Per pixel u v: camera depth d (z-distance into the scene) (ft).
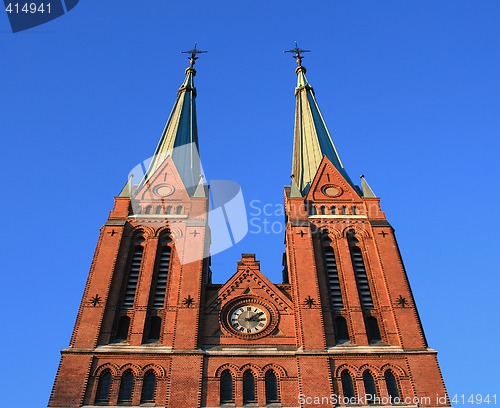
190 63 272.92
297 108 247.70
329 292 164.76
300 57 273.75
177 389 139.74
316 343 149.59
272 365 146.41
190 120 238.68
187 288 162.30
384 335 153.99
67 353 145.28
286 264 205.77
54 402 135.95
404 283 162.81
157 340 153.28
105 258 167.73
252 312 161.27
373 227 178.40
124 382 142.82
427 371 143.33
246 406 138.72
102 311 155.22
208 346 151.74
